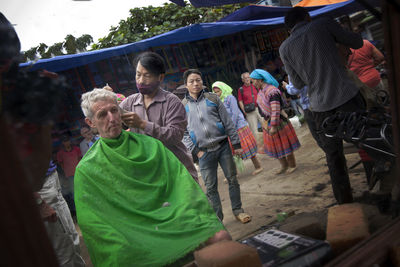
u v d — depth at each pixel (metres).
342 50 2.01
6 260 0.55
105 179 1.45
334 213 1.25
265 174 3.87
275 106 3.45
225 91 3.82
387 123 1.59
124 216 1.40
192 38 3.39
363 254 0.99
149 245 1.31
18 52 0.70
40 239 0.59
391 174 1.51
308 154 3.85
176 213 1.44
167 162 1.60
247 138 3.84
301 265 0.99
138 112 1.96
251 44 4.16
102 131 1.55
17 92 0.67
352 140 1.71
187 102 2.74
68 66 1.81
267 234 1.25
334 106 1.95
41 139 0.74
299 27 2.05
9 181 0.55
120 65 2.10
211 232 1.38
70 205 2.93
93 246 1.35
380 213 1.36
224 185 4.07
